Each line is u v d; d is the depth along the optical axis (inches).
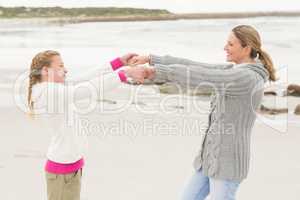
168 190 142.6
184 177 152.8
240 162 88.7
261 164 164.7
